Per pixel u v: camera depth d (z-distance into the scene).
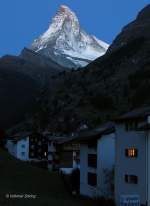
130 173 61.47
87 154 76.81
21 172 97.62
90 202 67.44
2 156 111.38
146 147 57.69
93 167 73.81
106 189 69.94
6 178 89.38
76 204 63.84
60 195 74.75
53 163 142.25
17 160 112.69
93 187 73.25
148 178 57.28
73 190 81.00
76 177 83.50
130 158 61.66
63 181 90.88
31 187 81.75
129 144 62.09
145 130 57.31
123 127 63.97
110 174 70.06
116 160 65.56
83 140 76.69
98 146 71.88
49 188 82.31
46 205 59.97
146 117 58.66
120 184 63.94
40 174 98.56
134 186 60.34
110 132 72.31
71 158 119.44
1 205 56.59
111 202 65.62
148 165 57.38
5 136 169.00
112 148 72.31
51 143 147.75
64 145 120.19
